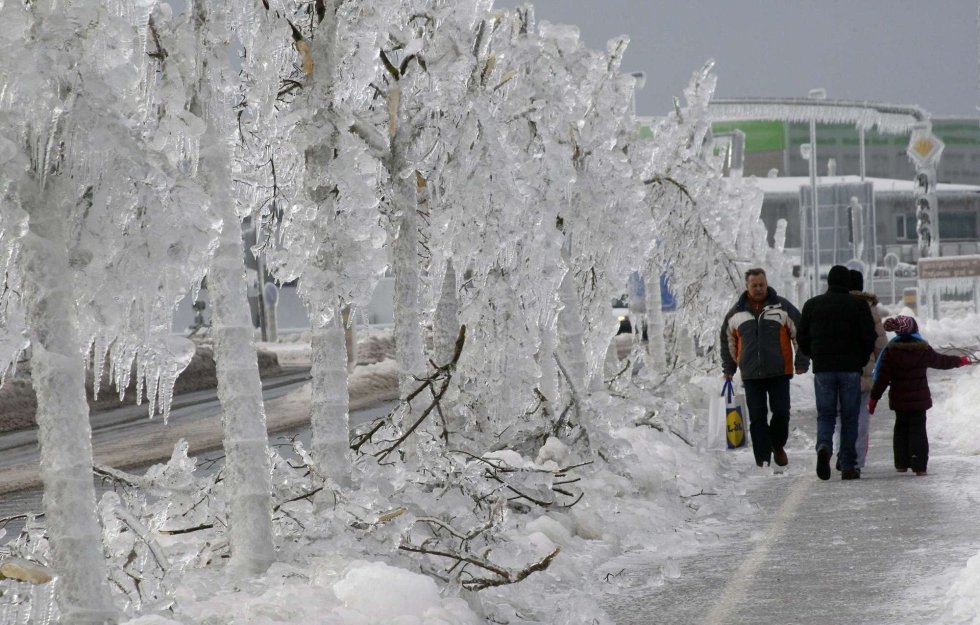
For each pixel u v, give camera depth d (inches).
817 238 4886.8
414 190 889.5
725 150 2078.0
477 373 993.5
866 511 916.6
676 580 716.0
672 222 1716.3
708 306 1752.0
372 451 873.5
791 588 669.3
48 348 476.4
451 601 564.7
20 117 454.0
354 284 703.1
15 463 1676.9
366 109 938.1
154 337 476.1
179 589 576.7
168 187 465.1
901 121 4180.6
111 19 466.3
